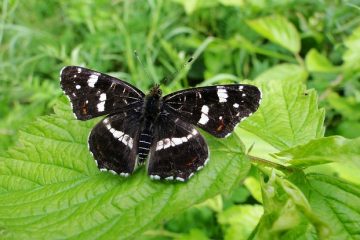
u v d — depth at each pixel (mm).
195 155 75
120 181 78
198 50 165
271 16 152
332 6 165
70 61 164
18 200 79
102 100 87
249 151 75
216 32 183
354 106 141
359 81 158
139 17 184
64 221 73
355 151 63
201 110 82
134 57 174
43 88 161
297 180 71
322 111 85
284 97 89
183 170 74
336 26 167
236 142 77
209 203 122
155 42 180
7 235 71
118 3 195
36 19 199
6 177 83
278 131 85
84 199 77
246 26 179
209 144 78
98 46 173
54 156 85
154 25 170
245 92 80
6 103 172
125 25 181
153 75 161
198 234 123
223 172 74
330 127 144
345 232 66
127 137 82
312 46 171
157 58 177
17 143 86
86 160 83
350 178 96
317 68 146
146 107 83
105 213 73
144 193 75
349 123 140
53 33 198
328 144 65
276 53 164
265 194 62
